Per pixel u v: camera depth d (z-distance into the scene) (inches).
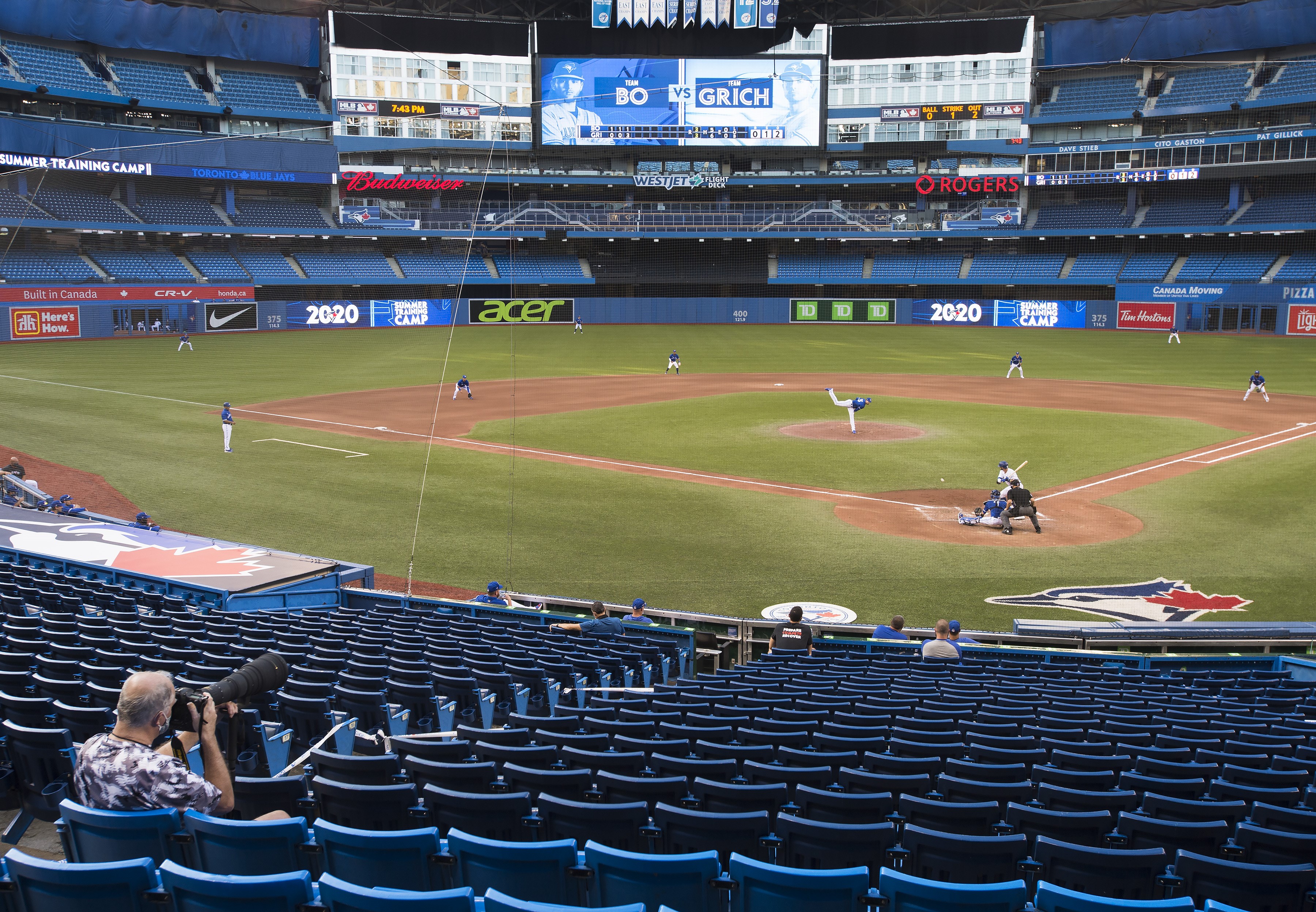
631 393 1733.5
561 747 316.2
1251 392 1596.9
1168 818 265.3
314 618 563.8
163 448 1218.0
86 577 663.8
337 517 910.4
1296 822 252.8
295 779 256.2
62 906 185.2
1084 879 219.9
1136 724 372.2
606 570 765.3
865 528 879.7
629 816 236.8
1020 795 277.0
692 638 566.3
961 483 1042.7
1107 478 1051.3
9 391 1663.4
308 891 180.2
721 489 1024.9
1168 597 701.9
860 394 1711.4
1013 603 694.5
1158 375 1946.4
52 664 368.8
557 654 477.4
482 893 209.2
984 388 1784.0
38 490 917.8
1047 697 430.6
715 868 201.9
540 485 1039.0
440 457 1180.5
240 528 868.6
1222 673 537.6
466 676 411.2
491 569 767.7
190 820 209.2
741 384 1854.1
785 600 701.3
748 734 331.6
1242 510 919.7
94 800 206.1
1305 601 689.0
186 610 569.9
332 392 1726.1
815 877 194.4
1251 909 213.0
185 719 206.5
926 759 305.6
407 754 304.3
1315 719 420.8
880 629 590.9
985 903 187.9
